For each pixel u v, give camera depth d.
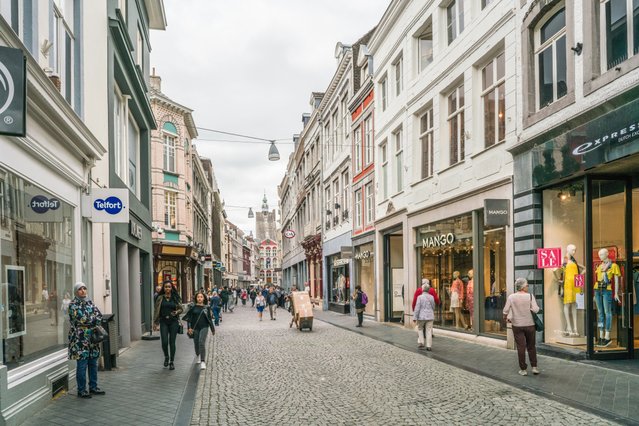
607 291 9.80
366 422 6.23
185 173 33.62
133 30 16.52
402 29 19.08
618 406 6.45
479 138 13.80
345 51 29.23
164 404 7.24
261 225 163.62
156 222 30.02
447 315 15.76
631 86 8.21
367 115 24.16
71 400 7.50
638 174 9.90
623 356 9.70
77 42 10.23
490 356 10.89
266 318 27.09
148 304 18.67
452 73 15.00
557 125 10.09
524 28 11.48
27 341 7.05
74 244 9.31
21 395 6.36
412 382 8.53
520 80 11.70
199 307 10.66
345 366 10.32
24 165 6.96
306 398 7.58
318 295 36.62
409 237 18.39
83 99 10.31
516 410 6.52
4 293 6.31
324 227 33.81
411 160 18.16
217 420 6.46
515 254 11.63
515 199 11.67
